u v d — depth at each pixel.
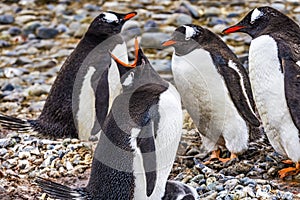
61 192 9.82
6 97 16.52
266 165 11.85
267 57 11.04
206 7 22.89
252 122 11.61
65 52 19.72
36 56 19.67
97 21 12.84
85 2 24.12
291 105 10.77
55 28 21.42
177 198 10.00
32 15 22.86
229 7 22.88
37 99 16.48
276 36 11.20
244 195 10.67
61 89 12.73
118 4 23.50
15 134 13.37
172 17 21.38
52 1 24.25
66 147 12.65
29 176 11.84
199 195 10.84
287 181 11.43
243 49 18.88
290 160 11.91
